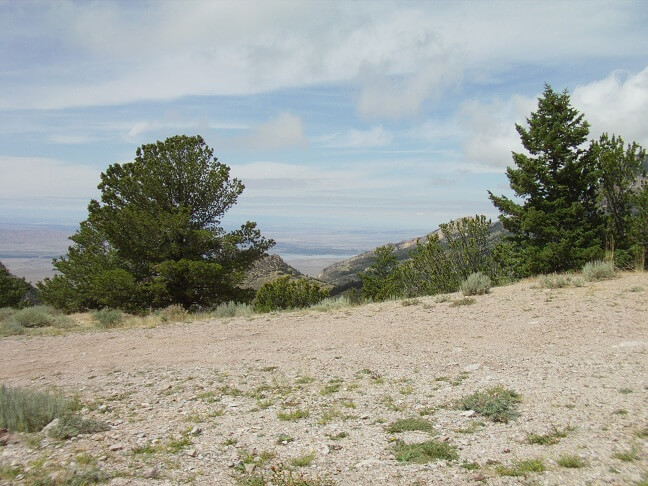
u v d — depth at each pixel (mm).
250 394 6996
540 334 9234
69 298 30359
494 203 20609
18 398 5957
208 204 25344
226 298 24703
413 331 10750
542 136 18469
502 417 5273
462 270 18750
